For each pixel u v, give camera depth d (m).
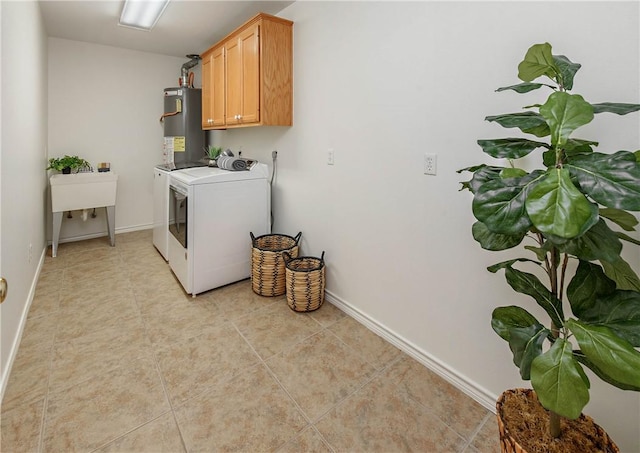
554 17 1.27
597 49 1.18
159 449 1.35
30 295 2.45
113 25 3.34
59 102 3.80
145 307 2.50
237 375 1.79
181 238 2.77
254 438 1.42
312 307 2.47
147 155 4.49
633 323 0.85
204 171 3.02
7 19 1.73
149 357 1.92
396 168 1.95
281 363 1.90
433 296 1.82
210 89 3.46
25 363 1.83
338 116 2.32
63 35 3.65
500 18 1.42
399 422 1.51
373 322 2.22
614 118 1.16
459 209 1.65
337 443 1.40
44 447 1.34
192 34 3.56
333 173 2.42
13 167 1.89
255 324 2.30
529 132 1.04
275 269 2.66
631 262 1.17
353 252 2.33
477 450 1.38
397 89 1.89
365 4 2.03
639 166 0.75
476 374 1.66
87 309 2.45
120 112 4.22
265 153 3.26
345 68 2.22
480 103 1.52
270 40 2.60
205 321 2.33
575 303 0.96
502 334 1.09
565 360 0.80
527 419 1.10
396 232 2.00
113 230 3.91
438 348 1.83
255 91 2.67
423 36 1.72
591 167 0.80
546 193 0.75
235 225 2.85
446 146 1.67
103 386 1.68
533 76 1.09
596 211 0.71
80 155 4.00
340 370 1.85
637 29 1.09
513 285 1.08
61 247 3.84
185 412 1.54
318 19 2.42
